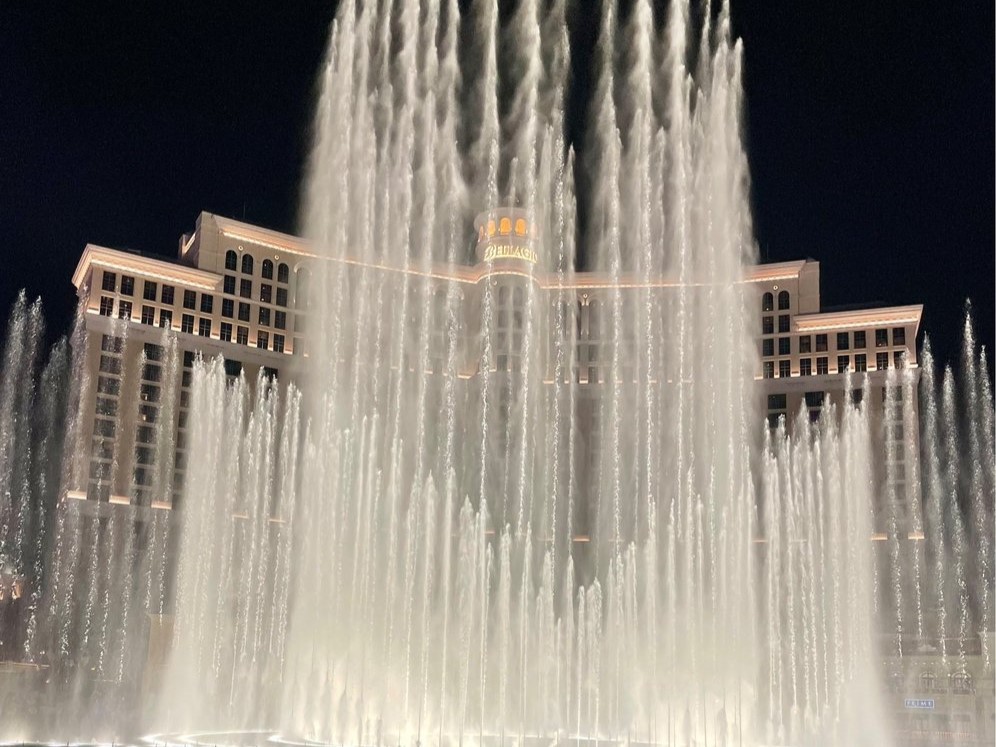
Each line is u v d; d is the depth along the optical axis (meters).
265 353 119.62
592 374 123.12
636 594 74.62
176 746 48.47
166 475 110.50
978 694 90.69
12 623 94.50
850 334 122.25
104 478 107.06
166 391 112.94
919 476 114.56
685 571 81.31
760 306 127.00
